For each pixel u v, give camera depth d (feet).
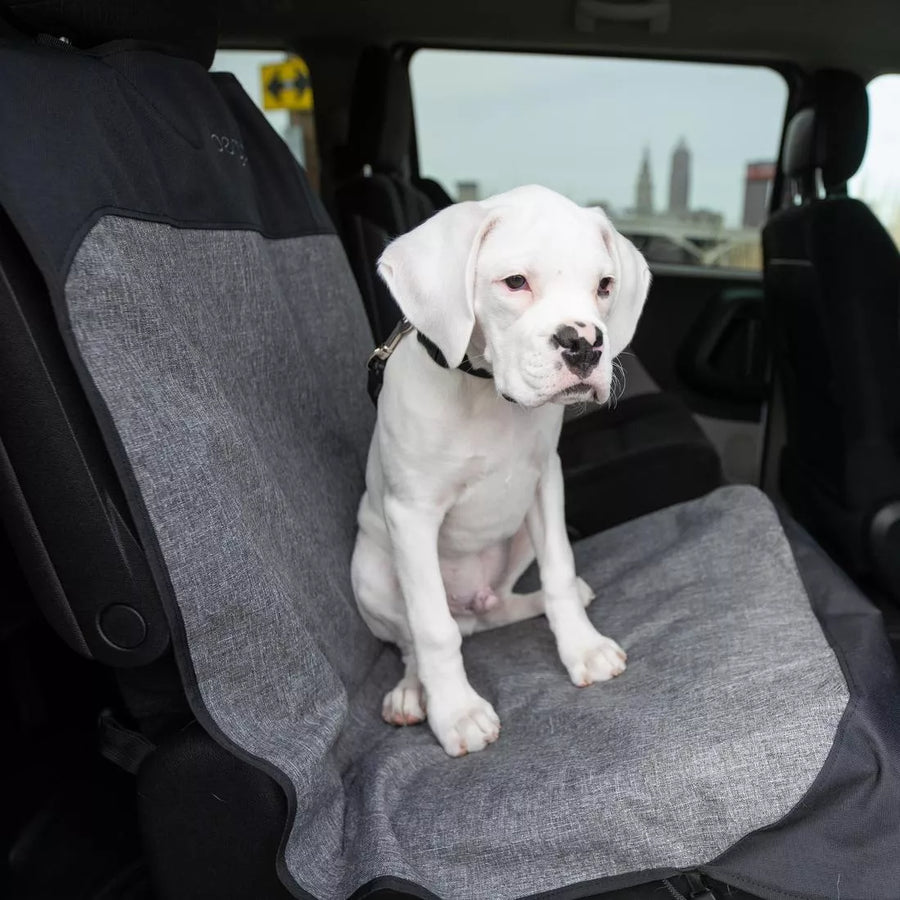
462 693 4.33
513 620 5.46
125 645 3.39
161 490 3.29
